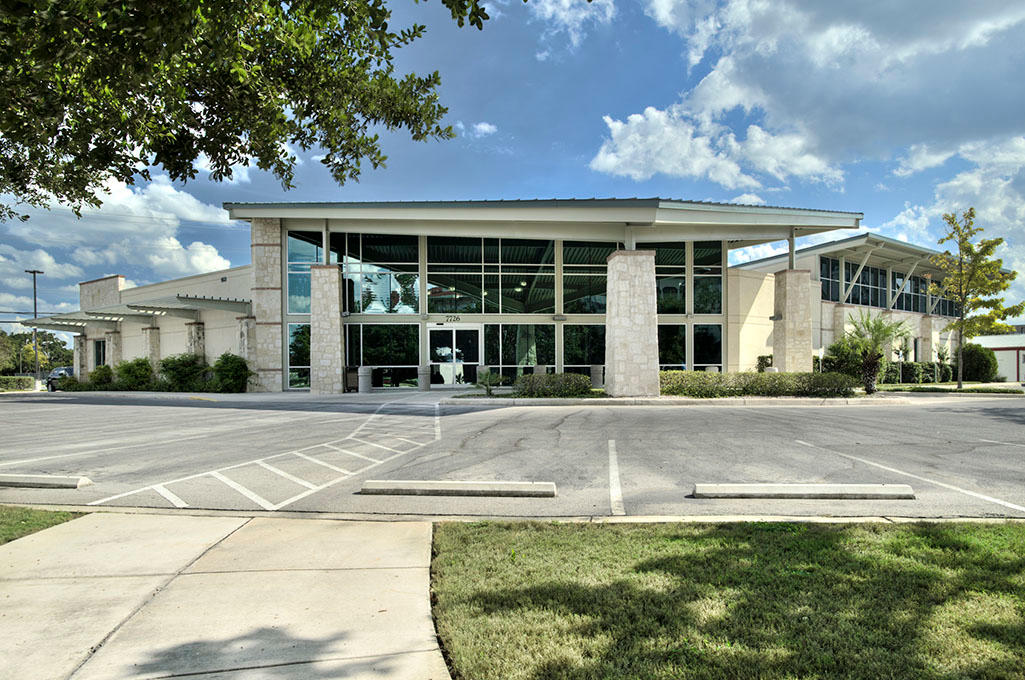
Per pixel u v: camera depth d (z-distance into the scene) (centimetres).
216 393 2220
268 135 540
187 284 2775
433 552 428
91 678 257
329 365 2136
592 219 1933
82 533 480
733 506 564
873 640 284
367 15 436
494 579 368
